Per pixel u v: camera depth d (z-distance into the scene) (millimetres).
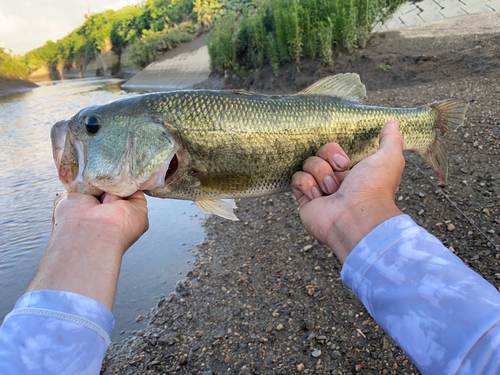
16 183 1283
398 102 1312
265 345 493
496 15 1990
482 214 606
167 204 1024
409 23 2352
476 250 537
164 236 840
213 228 850
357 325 486
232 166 367
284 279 610
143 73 4555
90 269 188
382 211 199
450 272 145
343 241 204
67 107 3037
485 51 1548
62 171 339
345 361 442
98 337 165
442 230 598
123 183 328
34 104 3391
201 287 639
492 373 118
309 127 386
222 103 362
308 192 313
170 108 348
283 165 381
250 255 705
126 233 228
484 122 916
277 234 754
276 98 384
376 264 166
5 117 2715
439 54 1678
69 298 168
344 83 416
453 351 128
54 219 226
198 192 364
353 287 176
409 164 835
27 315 156
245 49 2934
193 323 559
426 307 141
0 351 145
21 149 1771
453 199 665
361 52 2020
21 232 915
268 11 2752
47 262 186
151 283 668
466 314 131
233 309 572
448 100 478
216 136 358
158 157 332
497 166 725
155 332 551
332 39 2109
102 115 335
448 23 2100
